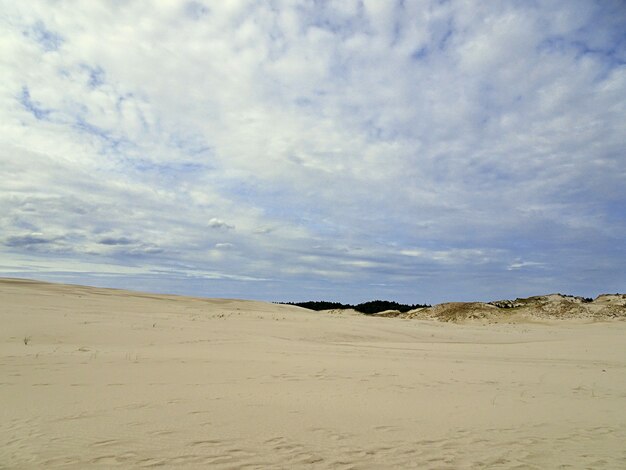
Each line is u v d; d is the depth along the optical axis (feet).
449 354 57.72
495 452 18.54
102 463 15.23
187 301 136.15
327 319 106.32
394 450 18.15
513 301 187.93
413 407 26.03
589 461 17.90
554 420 24.53
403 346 68.08
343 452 17.56
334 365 40.63
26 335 49.80
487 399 29.45
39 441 17.25
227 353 45.70
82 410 22.09
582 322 147.13
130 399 24.79
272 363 39.96
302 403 25.61
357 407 25.30
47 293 109.40
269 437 18.97
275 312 122.83
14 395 24.72
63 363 34.71
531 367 45.85
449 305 186.39
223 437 18.69
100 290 137.80
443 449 18.60
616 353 62.54
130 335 55.06
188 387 28.63
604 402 29.84
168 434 18.78
